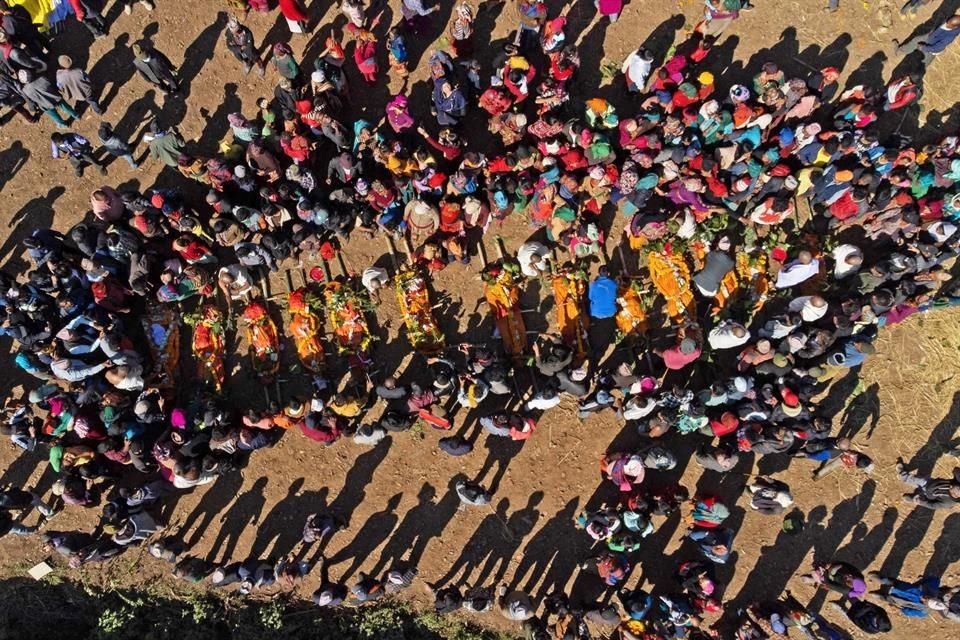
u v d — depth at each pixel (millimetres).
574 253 17781
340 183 17266
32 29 18516
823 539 17703
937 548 17531
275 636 17766
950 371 17875
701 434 17594
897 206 16531
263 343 17781
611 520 16438
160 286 17547
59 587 18375
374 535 18016
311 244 16969
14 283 16641
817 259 16859
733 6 17094
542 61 18672
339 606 17984
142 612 18234
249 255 16766
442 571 18000
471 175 16406
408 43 19016
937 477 17594
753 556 17766
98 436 16500
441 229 17781
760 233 17906
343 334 17891
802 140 16484
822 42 18891
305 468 18125
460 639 17828
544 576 17844
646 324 17734
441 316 18250
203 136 18969
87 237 16469
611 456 17250
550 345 17875
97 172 18906
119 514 16641
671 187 16938
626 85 18469
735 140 16688
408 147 17344
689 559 17562
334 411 16844
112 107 19016
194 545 18125
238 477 18141
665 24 18969
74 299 16703
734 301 17625
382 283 17547
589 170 16891
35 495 17859
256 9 19109
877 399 17906
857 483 17750
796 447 16734
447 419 17281
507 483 18016
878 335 18000
